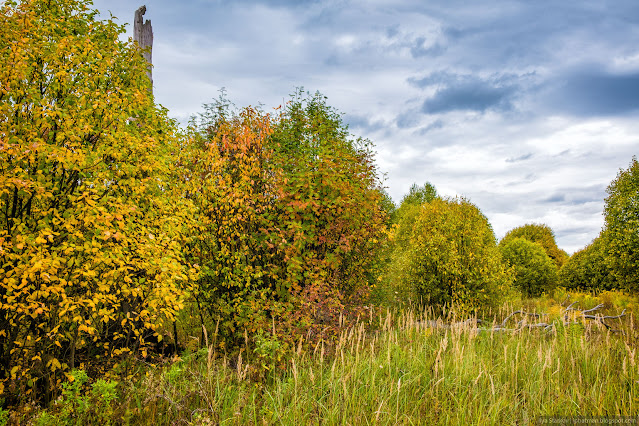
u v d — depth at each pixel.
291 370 4.91
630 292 12.78
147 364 5.24
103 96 5.01
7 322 4.50
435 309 9.86
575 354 5.77
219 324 6.61
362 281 8.02
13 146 4.03
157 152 5.97
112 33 6.15
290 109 10.09
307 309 6.07
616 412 3.89
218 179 6.74
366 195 7.93
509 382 4.68
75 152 4.36
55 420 3.41
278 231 6.89
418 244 10.54
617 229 12.73
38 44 4.76
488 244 11.24
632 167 12.95
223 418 3.72
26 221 4.73
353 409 3.82
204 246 6.79
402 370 4.86
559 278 18.39
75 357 5.50
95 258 4.42
